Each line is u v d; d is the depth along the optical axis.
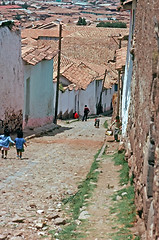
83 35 76.00
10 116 26.06
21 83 27.66
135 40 15.25
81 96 50.41
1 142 19.25
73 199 13.15
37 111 31.06
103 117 52.78
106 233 10.08
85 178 16.05
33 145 23.89
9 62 25.56
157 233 7.43
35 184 15.05
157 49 8.20
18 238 10.17
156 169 7.89
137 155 11.44
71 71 49.53
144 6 11.55
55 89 42.66
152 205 8.23
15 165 17.98
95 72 54.06
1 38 24.23
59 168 17.80
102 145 24.12
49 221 11.50
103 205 12.14
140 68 12.11
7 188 14.31
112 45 70.25
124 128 19.22
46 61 32.66
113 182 14.45
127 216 10.81
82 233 10.28
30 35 80.75
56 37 79.56
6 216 11.70
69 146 23.98
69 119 45.09
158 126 7.84
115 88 67.88
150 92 9.02
